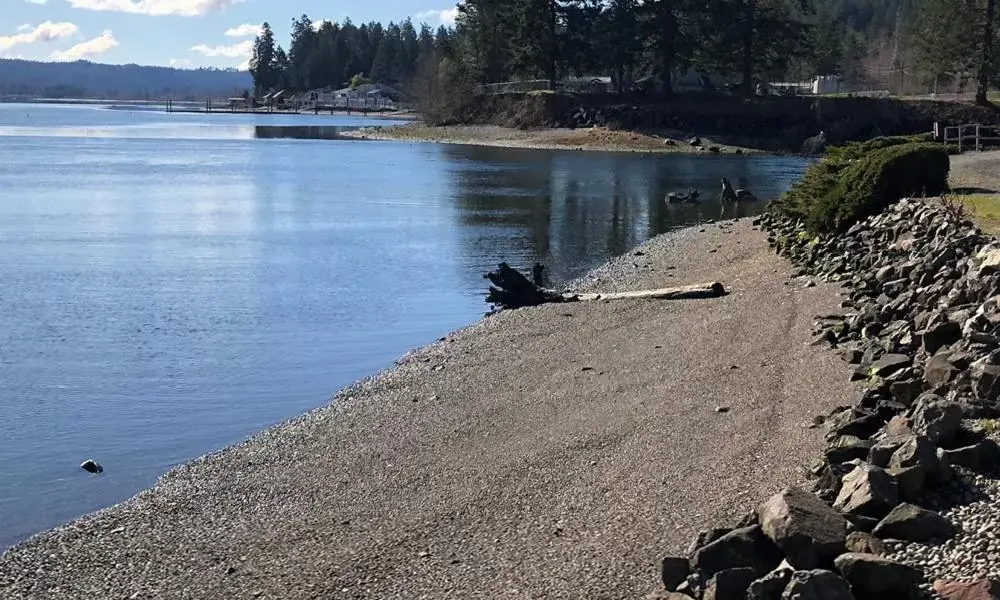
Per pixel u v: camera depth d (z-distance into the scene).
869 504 6.80
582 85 99.38
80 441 12.01
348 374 15.00
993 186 24.22
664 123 84.62
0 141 85.44
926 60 78.56
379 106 172.88
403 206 39.41
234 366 15.55
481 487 9.47
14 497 10.25
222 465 10.93
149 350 16.64
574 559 7.54
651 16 90.94
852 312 14.20
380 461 10.66
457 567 7.74
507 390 13.10
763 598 5.93
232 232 31.94
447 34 178.38
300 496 9.82
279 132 105.19
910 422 8.25
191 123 131.88
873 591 5.91
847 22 187.38
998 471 7.29
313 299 21.11
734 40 86.12
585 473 9.50
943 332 10.70
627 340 15.24
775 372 12.16
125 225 33.47
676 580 6.58
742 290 18.39
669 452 9.76
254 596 7.66
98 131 106.81
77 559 8.65
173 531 9.16
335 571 7.95
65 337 17.58
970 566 6.09
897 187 20.55
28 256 26.69
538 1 93.62
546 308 18.55
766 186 48.09
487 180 51.22
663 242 27.72
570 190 45.88
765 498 8.09
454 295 21.53
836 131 79.56
